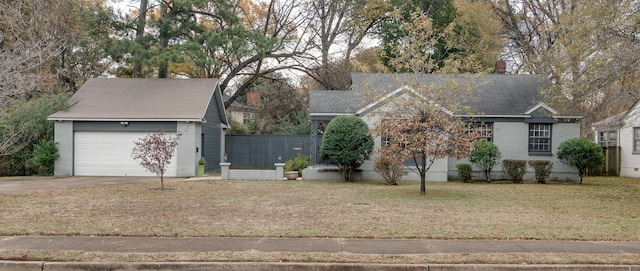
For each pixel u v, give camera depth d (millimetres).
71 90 27906
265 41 26375
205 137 23828
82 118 21516
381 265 6730
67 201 12844
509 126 21922
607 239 8461
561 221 10242
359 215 10781
